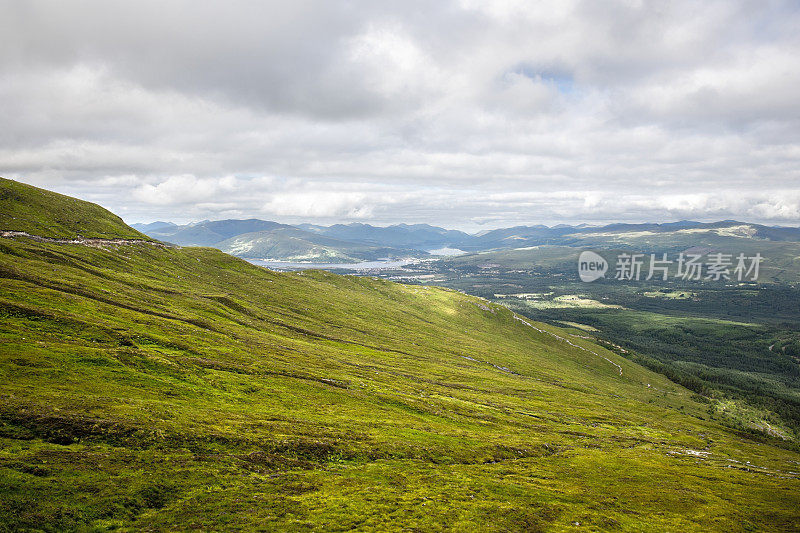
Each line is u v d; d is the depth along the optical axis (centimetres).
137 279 15438
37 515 3136
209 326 11569
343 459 5728
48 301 8744
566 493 5806
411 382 12325
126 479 3925
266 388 7944
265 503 4091
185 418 5484
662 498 6300
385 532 3853
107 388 5812
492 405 11888
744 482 7962
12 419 4259
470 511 4584
